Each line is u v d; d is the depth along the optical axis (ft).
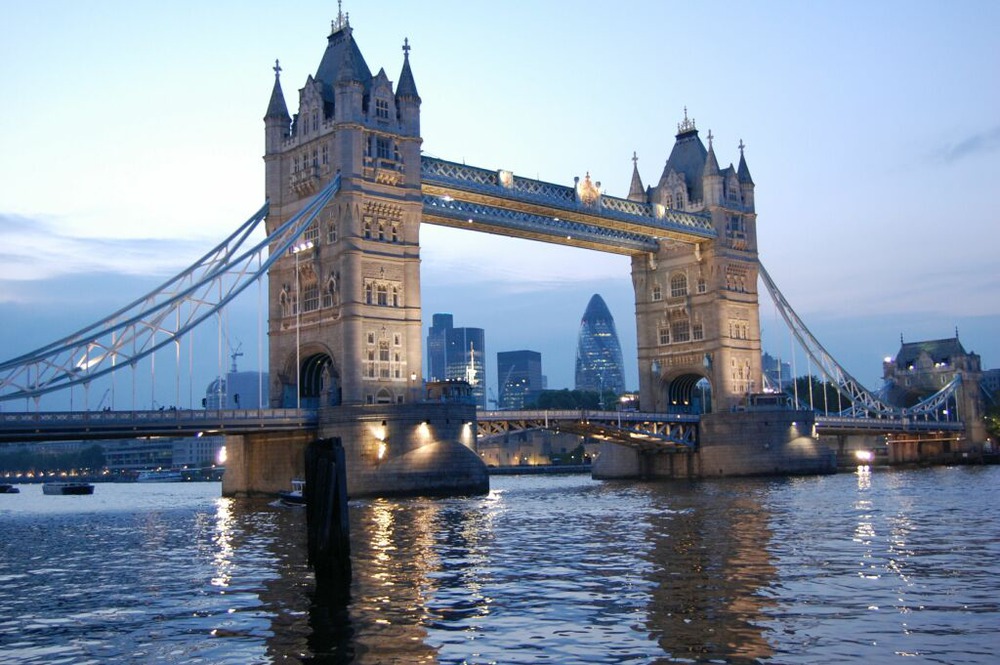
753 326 492.13
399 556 148.56
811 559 136.46
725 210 485.56
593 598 108.78
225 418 304.50
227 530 206.59
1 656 88.12
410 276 353.51
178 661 84.99
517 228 410.31
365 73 366.84
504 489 395.96
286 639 91.71
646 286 505.25
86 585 128.98
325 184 349.20
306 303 359.25
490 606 105.29
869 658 80.53
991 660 79.36
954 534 167.43
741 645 85.61
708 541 161.89
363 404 331.98
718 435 463.01
